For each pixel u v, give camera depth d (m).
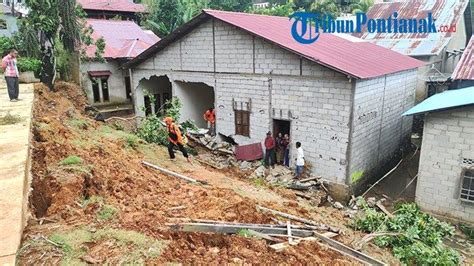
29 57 15.85
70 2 16.73
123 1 33.41
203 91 20.11
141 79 19.69
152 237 5.09
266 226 6.62
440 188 11.27
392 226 8.60
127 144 11.40
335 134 12.98
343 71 11.77
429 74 22.34
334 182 13.34
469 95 11.54
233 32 14.99
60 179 6.33
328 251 6.41
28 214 5.19
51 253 4.32
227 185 9.85
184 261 4.69
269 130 14.81
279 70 13.96
